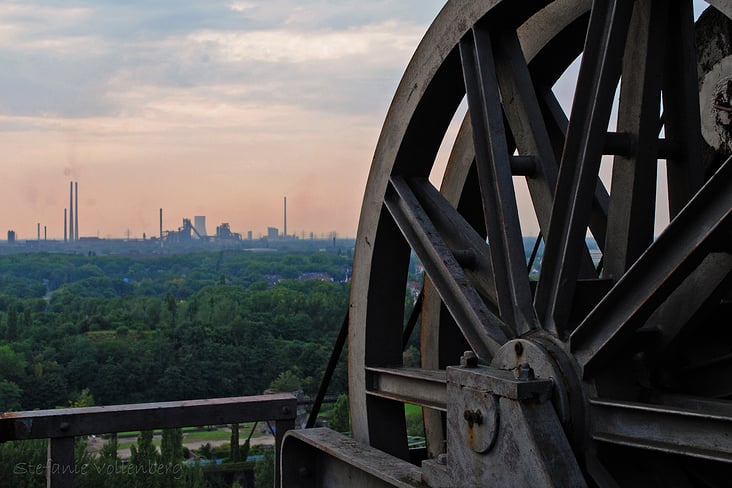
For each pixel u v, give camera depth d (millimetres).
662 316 3033
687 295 2965
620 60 2936
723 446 2439
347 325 4820
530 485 2742
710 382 3117
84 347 76562
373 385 4543
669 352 2996
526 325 3242
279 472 4668
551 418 2809
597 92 2947
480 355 3391
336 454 3996
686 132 3324
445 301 3721
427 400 4008
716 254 2883
